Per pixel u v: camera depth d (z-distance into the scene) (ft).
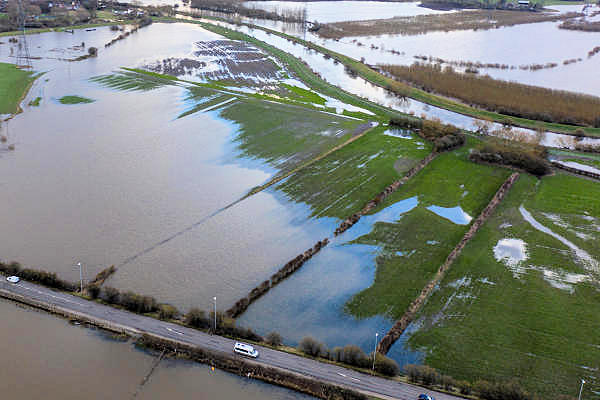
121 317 236.43
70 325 231.50
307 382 203.41
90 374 206.90
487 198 361.92
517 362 218.18
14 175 372.79
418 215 336.08
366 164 408.05
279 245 302.25
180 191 358.64
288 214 335.26
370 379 206.39
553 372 212.84
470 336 233.35
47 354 216.33
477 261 288.71
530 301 256.73
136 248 293.23
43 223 313.73
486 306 252.83
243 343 219.61
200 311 234.38
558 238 312.50
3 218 316.81
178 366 211.61
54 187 358.02
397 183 376.27
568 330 237.25
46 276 256.11
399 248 301.63
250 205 344.28
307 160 413.39
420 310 250.37
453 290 264.93
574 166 414.41
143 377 206.08
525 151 421.59
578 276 277.03
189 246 297.53
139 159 406.62
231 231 314.14
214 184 370.12
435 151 436.76
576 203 354.13
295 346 226.79
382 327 241.14
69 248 290.56
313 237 311.88
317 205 346.54
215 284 266.16
